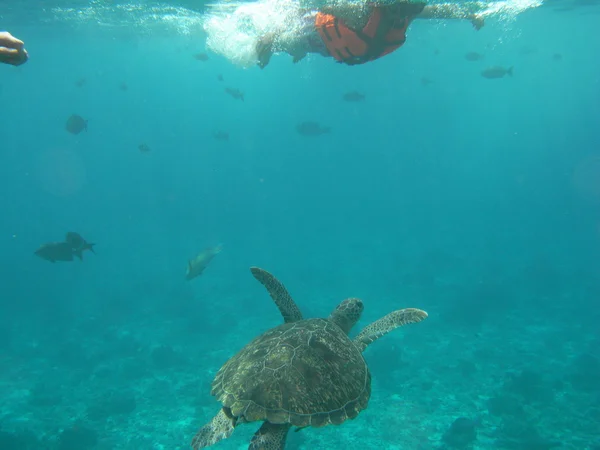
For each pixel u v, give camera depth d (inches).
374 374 467.5
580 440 347.3
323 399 112.5
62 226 1974.7
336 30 194.9
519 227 1378.0
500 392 426.0
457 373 471.5
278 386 113.5
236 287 868.6
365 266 979.3
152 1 733.3
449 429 356.5
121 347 582.9
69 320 739.4
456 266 923.4
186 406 425.7
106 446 357.7
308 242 1317.7
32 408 443.5
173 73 3521.2
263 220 1782.7
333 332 137.7
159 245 1414.9
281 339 131.9
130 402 427.2
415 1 168.1
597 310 643.5
